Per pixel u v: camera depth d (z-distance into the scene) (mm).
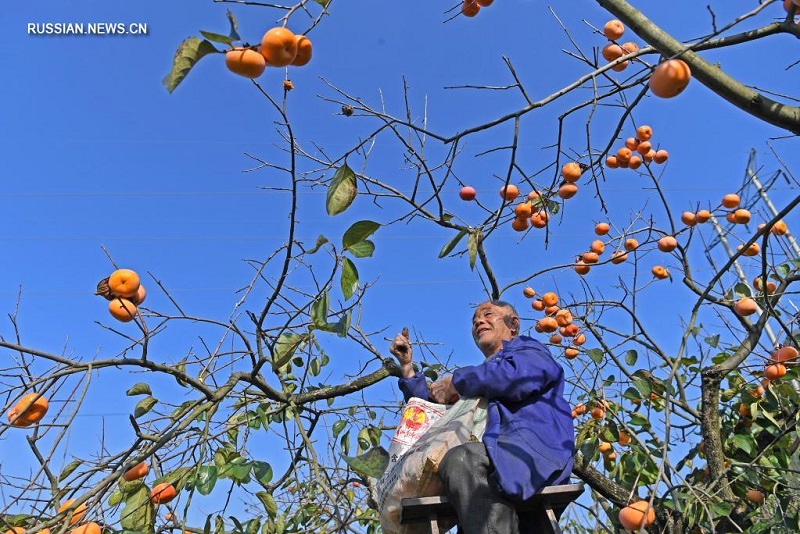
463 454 2240
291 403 3527
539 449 2250
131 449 2762
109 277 2520
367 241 2418
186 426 2824
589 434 3779
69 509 2395
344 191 2256
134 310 2531
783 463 3854
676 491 3412
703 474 4051
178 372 2861
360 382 3912
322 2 1908
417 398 2699
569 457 2312
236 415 3641
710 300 3666
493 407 2371
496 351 2828
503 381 2359
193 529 3492
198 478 2697
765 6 1655
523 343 2572
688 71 1762
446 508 2295
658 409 3877
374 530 4199
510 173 2443
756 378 4125
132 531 2520
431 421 2621
